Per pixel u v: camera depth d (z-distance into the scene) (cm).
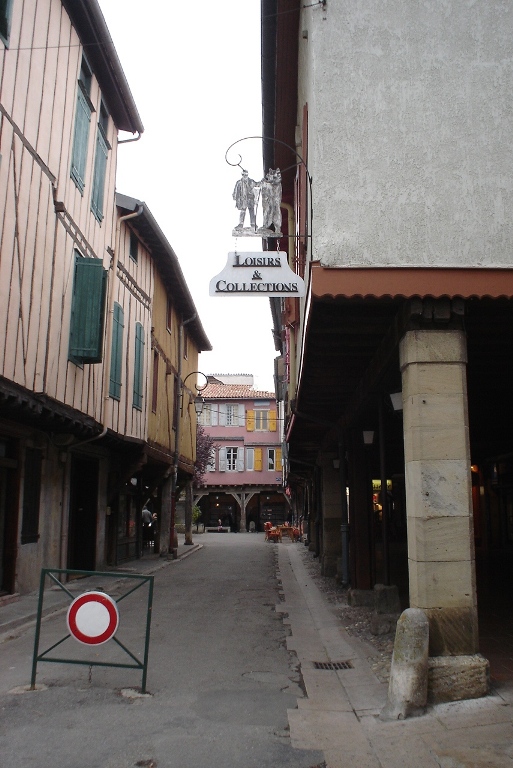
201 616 964
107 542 1628
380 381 718
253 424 4562
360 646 732
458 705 484
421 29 607
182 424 2327
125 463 1602
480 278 561
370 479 1045
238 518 4731
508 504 1772
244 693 557
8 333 815
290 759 411
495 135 590
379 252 569
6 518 1030
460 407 546
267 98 1014
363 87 598
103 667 643
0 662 660
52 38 960
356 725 474
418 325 561
